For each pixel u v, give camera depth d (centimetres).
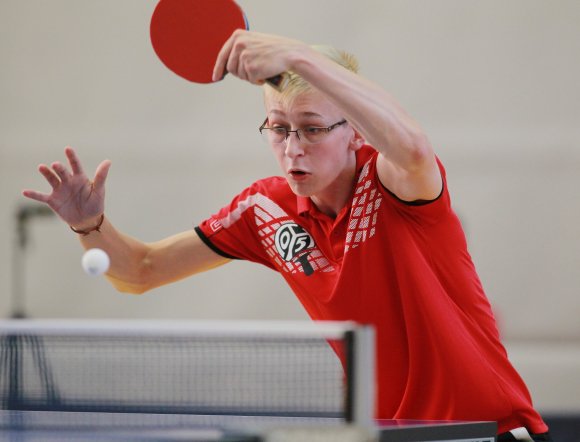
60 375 1134
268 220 855
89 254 731
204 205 2239
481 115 2197
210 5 771
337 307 790
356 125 695
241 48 685
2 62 2238
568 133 2181
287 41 683
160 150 2238
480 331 775
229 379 1029
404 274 755
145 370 1148
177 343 1104
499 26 2181
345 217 789
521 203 2198
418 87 2198
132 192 2242
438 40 2189
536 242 2203
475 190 2198
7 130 2239
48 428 666
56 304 2238
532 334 2219
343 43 2195
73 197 824
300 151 748
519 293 2211
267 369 1010
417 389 767
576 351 2189
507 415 758
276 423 673
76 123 2241
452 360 744
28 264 2225
